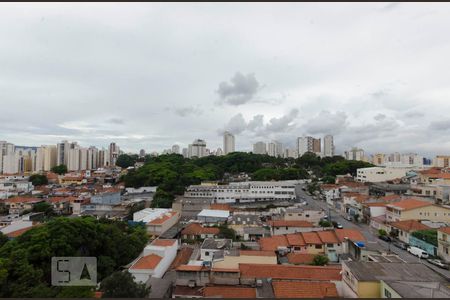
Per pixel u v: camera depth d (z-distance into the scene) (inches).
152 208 2554.1
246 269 1002.1
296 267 1004.6
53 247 1191.6
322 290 869.8
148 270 1120.8
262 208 2556.6
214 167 4621.1
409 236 1598.2
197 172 4005.9
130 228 1811.0
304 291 864.9
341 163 4616.1
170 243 1401.3
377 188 2883.9
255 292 879.1
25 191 3540.8
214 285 947.3
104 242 1379.2
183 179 3565.5
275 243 1446.9
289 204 2684.5
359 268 876.6
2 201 2787.9
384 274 836.6
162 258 1232.2
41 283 1032.8
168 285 1013.8
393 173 3661.4
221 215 2201.0
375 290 797.9
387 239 1715.1
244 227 1924.2
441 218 1806.1
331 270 994.7
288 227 1734.7
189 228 1888.5
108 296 821.2
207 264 1131.9
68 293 929.5
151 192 3380.9
